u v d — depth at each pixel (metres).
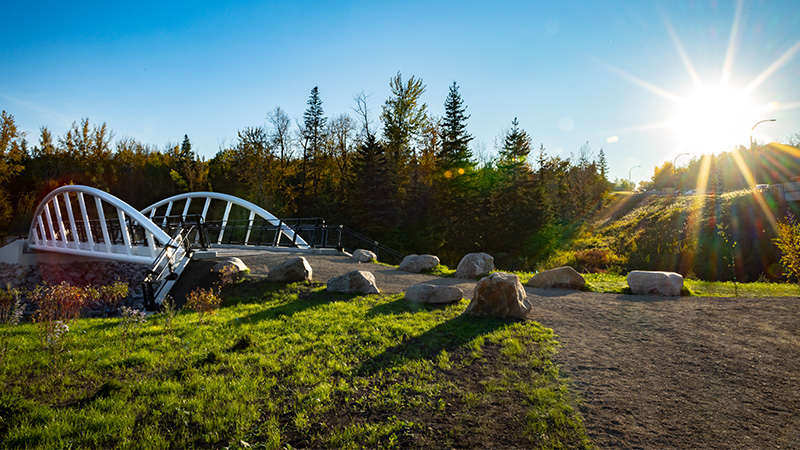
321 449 3.57
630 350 6.12
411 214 41.47
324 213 42.06
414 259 15.73
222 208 54.28
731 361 5.62
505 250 39.75
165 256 14.34
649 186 115.25
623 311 8.78
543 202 41.16
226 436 3.79
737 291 12.15
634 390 4.71
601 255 29.91
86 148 65.19
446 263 36.78
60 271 28.39
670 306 9.27
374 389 4.72
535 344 6.37
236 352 6.02
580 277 12.08
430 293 9.29
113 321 8.36
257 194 47.59
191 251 15.90
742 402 4.41
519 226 39.53
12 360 5.70
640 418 4.06
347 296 10.30
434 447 3.57
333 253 20.61
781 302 9.33
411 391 4.68
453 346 6.27
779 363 5.51
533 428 3.85
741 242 28.53
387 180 38.78
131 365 5.59
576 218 48.62
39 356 5.88
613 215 55.03
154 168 66.69
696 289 12.59
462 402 4.41
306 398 4.49
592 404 4.35
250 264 14.97
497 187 42.97
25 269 28.19
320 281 12.23
